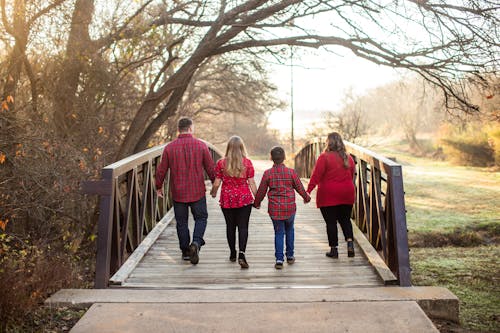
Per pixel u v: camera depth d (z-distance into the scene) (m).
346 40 10.72
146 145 12.66
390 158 6.50
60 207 8.51
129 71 11.41
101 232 5.31
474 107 10.45
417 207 17.44
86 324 4.08
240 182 6.19
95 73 10.67
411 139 40.25
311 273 5.93
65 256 7.91
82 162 8.77
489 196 18.84
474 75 9.98
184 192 6.26
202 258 6.68
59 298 4.70
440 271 9.48
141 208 7.26
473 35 9.34
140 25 10.93
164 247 7.25
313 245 7.31
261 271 6.05
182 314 4.29
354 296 4.71
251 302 4.57
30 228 8.57
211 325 4.05
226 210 6.30
